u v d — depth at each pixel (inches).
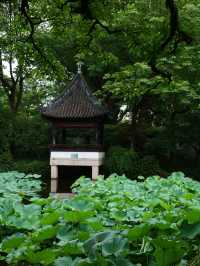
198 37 601.0
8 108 1098.1
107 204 290.0
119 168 885.8
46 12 380.8
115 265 123.8
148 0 626.2
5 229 215.3
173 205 260.1
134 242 161.2
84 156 893.2
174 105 878.4
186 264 130.3
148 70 606.9
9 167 928.3
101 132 922.1
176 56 629.0
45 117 908.6
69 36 427.2
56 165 893.2
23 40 406.6
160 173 882.8
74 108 903.1
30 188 376.8
